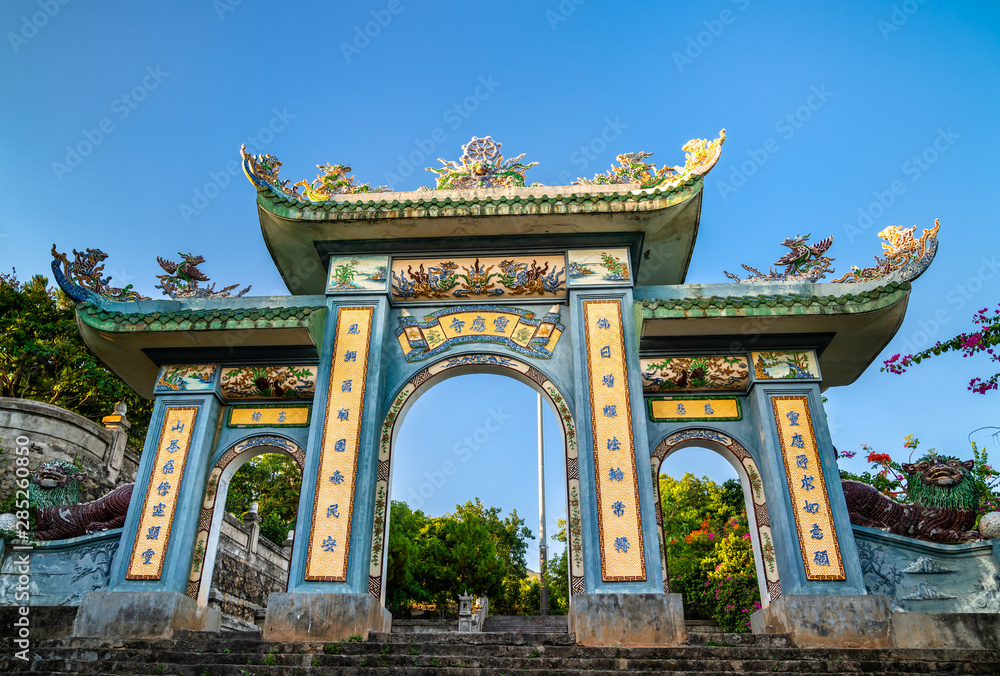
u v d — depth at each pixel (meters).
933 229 12.38
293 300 13.88
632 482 11.58
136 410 25.20
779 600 10.88
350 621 10.41
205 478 12.51
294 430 12.93
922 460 11.98
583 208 13.05
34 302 24.94
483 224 13.38
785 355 12.94
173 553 11.48
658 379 13.02
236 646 9.80
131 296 13.43
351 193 14.67
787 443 12.09
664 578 11.54
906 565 11.34
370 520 11.59
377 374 12.65
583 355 12.70
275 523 27.02
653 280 15.75
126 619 10.73
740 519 20.14
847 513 11.44
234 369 13.21
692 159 13.34
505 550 43.53
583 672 8.70
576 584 11.05
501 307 13.73
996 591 10.70
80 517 12.03
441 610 33.91
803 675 8.71
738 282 13.76
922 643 10.20
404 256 14.00
